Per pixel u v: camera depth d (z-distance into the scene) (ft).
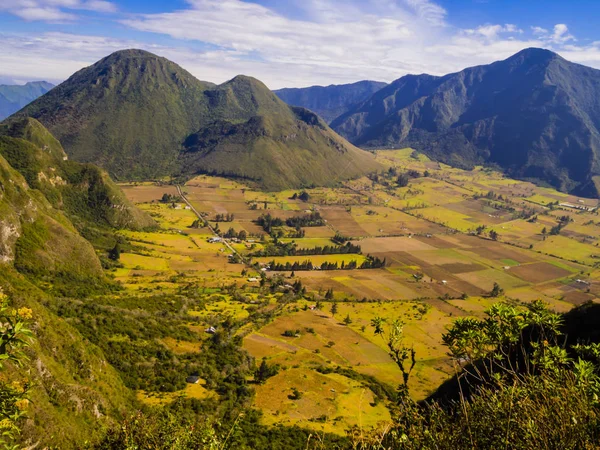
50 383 144.56
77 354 179.63
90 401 153.99
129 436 61.52
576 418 21.45
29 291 241.96
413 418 27.17
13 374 128.77
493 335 28.58
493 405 24.39
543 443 21.72
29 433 113.29
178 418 63.31
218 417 186.80
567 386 23.25
